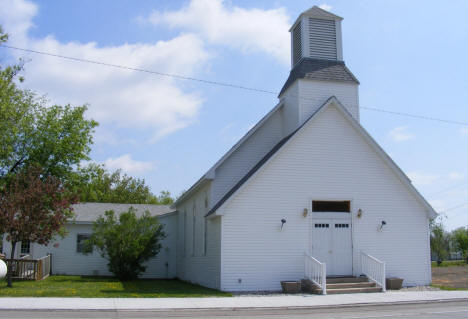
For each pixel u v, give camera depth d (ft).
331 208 71.10
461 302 52.54
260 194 65.57
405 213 71.31
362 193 69.82
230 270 62.69
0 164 90.79
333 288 61.93
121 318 37.93
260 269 63.67
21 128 94.12
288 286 60.64
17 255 97.86
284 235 65.41
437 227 173.17
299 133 67.82
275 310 45.50
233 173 74.74
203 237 75.92
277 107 79.25
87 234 100.12
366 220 69.36
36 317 37.52
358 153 70.69
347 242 68.18
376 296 56.49
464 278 83.82
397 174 71.31
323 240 67.31
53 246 98.37
